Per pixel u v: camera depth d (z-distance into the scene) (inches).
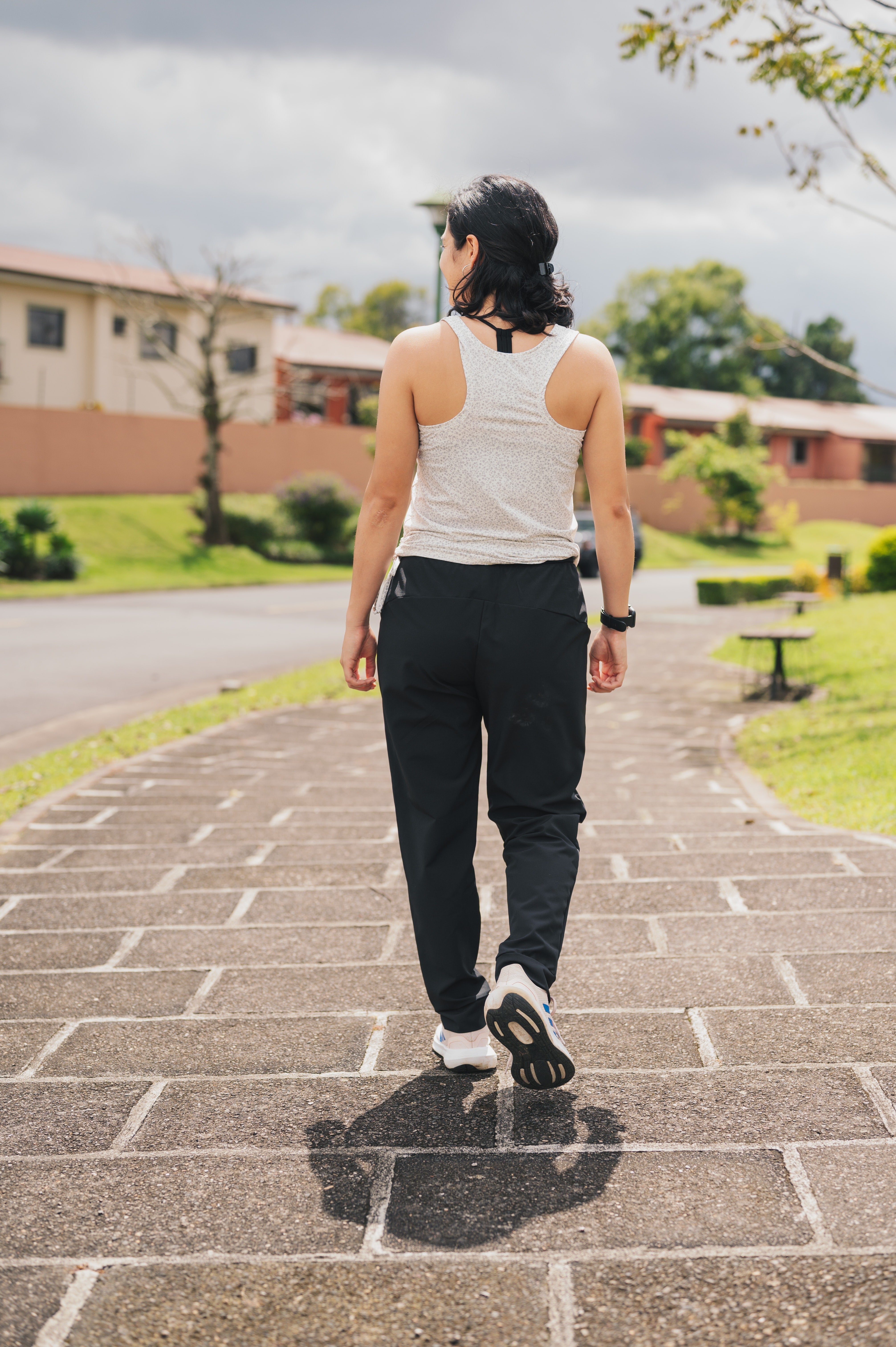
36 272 1296.8
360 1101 90.4
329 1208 74.6
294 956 127.3
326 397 1694.1
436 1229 71.7
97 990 118.3
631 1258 67.8
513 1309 63.7
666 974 115.2
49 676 445.1
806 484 1996.8
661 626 631.8
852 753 259.6
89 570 976.3
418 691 85.5
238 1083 94.7
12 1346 61.2
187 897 151.3
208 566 1061.8
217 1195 76.6
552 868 83.9
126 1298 65.6
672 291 2795.3
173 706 384.5
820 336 3284.9
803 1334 60.6
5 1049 103.3
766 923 129.7
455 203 85.9
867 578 872.3
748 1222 70.9
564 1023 104.0
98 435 1217.4
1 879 162.4
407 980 118.8
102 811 209.0
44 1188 78.1
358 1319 63.4
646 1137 82.4
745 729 316.2
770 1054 95.5
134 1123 87.7
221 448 1152.2
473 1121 86.1
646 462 1860.2
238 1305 64.7
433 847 89.1
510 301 83.7
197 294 1412.4
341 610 757.9
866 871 147.8
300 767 254.7
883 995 107.0
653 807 207.9
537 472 84.0
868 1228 69.6
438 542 84.4
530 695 84.4
